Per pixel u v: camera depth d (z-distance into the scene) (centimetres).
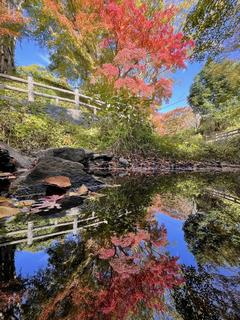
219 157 806
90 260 81
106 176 376
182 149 739
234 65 718
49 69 1277
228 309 54
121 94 581
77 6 865
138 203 182
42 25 954
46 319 52
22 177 224
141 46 693
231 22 512
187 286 64
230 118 1527
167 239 101
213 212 155
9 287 65
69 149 336
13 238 104
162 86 669
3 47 893
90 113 670
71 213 150
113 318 52
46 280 68
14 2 784
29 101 550
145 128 580
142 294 60
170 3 829
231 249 89
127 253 87
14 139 427
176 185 296
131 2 704
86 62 993
